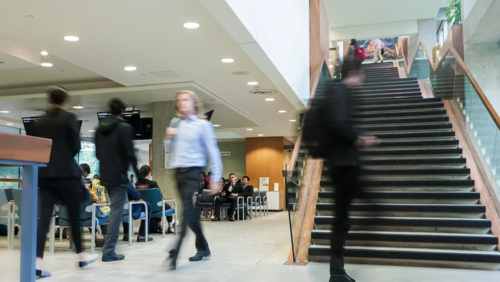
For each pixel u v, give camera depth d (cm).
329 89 294
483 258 380
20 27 481
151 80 746
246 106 994
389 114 766
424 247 419
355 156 291
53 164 321
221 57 610
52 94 333
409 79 1018
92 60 622
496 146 473
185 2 420
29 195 83
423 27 1767
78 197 342
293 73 749
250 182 1636
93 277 334
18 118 1127
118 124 402
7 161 77
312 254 412
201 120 369
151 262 405
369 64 1409
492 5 768
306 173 536
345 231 293
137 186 422
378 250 400
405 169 570
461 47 969
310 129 295
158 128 925
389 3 1595
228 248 520
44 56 683
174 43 546
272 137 1634
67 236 653
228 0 386
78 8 430
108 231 414
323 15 1062
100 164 410
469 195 482
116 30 495
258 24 504
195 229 410
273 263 403
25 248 82
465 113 645
